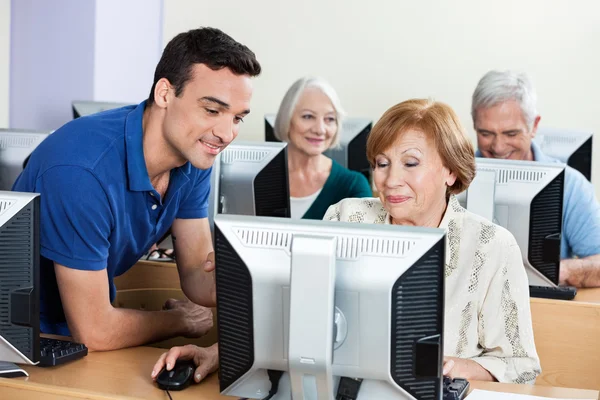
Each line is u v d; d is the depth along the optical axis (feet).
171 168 6.54
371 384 4.84
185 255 7.44
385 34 17.66
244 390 5.13
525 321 6.35
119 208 6.28
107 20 16.17
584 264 9.39
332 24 17.89
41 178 5.98
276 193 8.52
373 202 6.99
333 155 12.79
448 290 6.44
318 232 4.72
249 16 18.28
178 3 18.49
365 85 17.88
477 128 10.95
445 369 5.55
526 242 8.45
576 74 16.80
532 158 11.14
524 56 17.03
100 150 6.09
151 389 5.44
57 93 15.85
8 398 5.42
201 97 5.85
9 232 5.28
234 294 4.95
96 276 6.13
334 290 4.66
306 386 4.80
